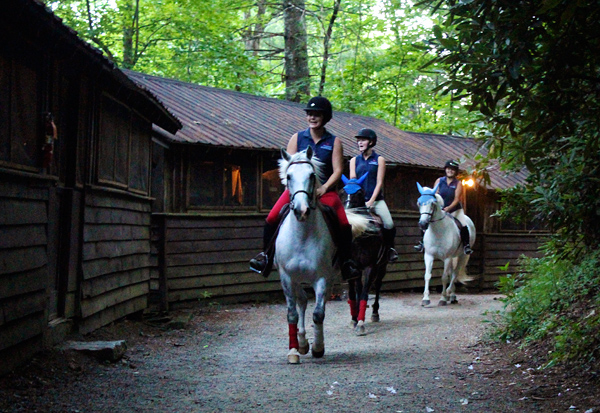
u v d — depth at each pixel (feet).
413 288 59.98
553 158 21.57
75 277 25.26
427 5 16.65
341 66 93.86
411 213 58.65
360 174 32.45
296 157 21.53
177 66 83.10
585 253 26.11
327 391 18.08
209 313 39.27
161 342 28.40
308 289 49.26
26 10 18.71
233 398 17.47
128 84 28.19
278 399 17.29
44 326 21.84
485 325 31.40
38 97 22.04
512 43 15.71
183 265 41.11
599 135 17.92
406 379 19.69
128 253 31.91
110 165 29.22
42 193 22.03
